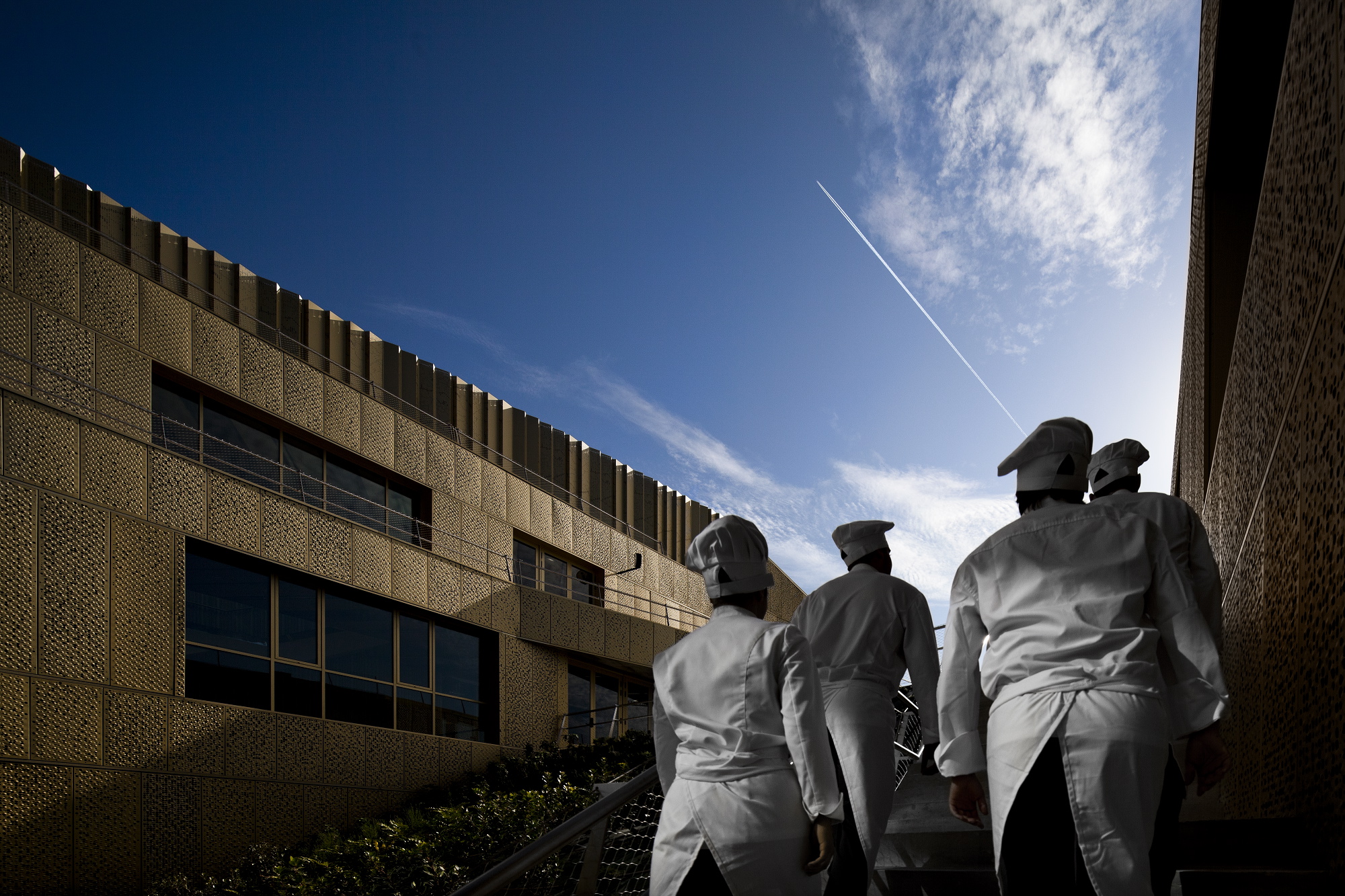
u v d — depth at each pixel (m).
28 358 11.22
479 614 17.47
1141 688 2.60
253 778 12.67
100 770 10.82
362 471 16.58
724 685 2.87
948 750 2.92
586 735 19.72
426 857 10.68
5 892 9.66
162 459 12.23
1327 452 3.51
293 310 18.02
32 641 10.35
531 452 23.44
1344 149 3.19
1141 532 2.77
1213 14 6.22
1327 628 3.54
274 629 13.61
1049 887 2.57
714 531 3.09
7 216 11.26
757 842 2.68
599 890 4.38
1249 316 5.39
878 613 4.14
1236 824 3.92
